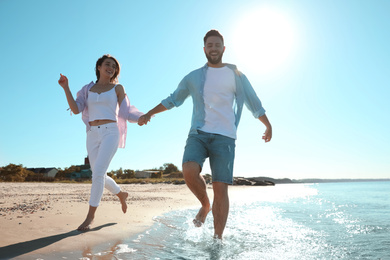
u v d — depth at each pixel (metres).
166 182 28.89
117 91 3.60
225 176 2.89
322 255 2.22
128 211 4.52
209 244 2.49
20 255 1.94
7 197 6.73
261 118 3.28
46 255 1.96
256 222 4.06
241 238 2.83
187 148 2.97
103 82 3.62
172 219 3.93
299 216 4.87
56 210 4.21
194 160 2.87
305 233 3.19
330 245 2.59
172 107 3.37
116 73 3.75
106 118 3.43
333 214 5.21
